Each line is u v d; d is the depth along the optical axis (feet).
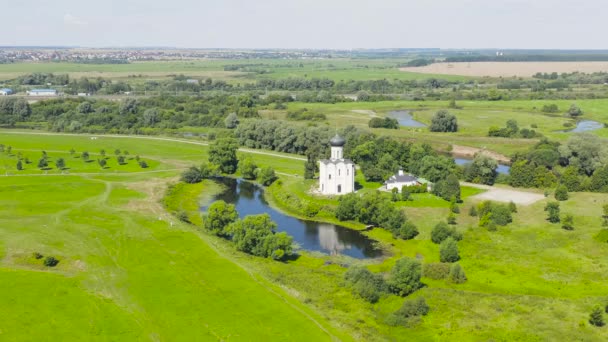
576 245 524.93
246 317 393.70
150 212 636.48
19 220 595.06
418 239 566.36
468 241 544.62
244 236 534.37
